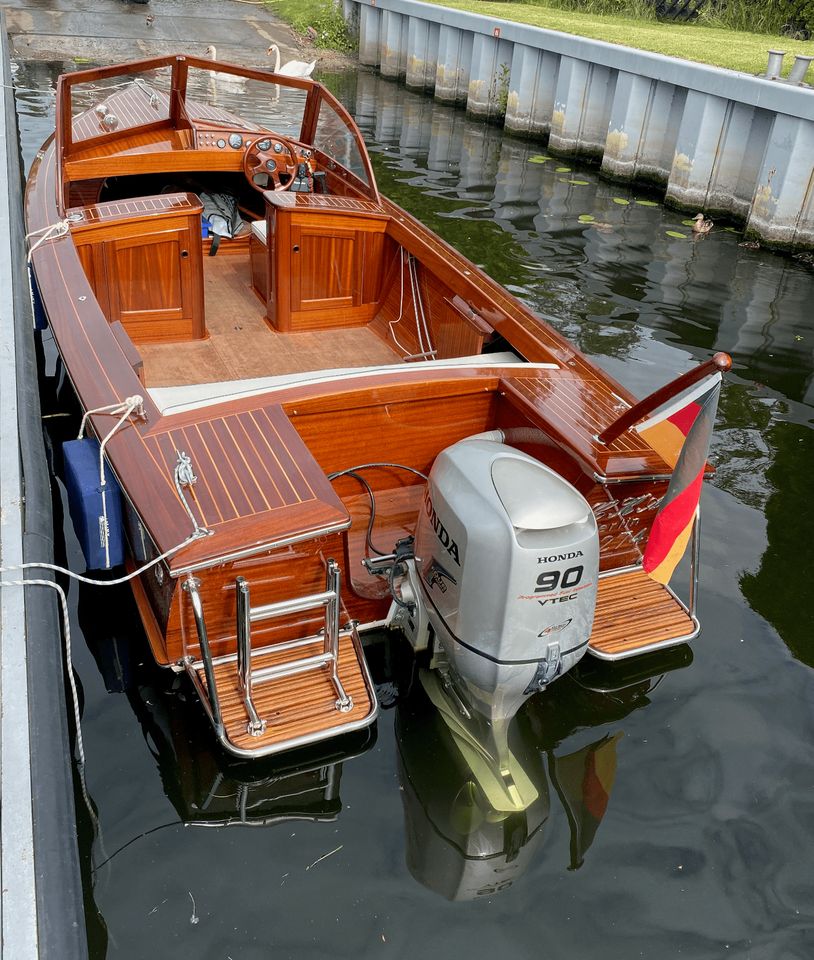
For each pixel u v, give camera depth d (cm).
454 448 215
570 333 479
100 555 235
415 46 1130
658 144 788
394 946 174
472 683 204
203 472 216
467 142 937
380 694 234
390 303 391
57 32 1184
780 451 376
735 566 298
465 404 275
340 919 178
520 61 933
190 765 211
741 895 190
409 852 194
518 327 308
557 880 190
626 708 239
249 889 183
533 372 282
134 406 233
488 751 216
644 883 191
